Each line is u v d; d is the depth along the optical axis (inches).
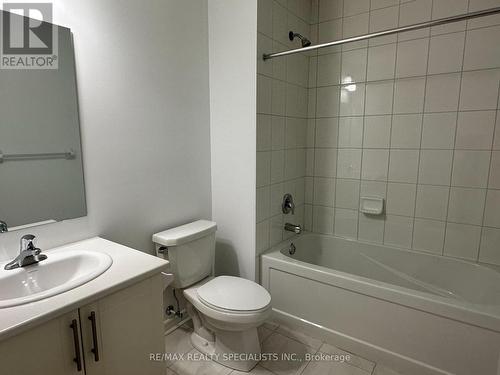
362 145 93.0
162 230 76.7
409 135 85.1
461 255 82.3
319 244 103.2
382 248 92.7
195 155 83.7
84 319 41.9
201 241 74.9
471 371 58.9
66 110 56.1
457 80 77.0
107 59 61.4
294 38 89.5
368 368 67.6
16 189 51.3
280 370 66.9
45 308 37.8
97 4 58.9
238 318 60.6
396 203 89.8
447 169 81.1
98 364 44.5
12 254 51.6
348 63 91.8
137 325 49.5
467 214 80.1
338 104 95.3
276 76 83.5
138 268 49.4
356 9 88.7
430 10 78.4
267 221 87.2
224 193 87.6
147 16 68.0
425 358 63.5
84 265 52.9
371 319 69.1
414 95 83.0
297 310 81.0
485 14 54.1
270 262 83.7
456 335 59.4
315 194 104.1
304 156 103.0
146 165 71.3
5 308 37.4
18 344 35.7
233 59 79.3
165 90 73.7
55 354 39.5
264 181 83.8
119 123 64.9
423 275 86.5
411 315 63.8
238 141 81.8
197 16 79.7
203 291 67.7
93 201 61.9
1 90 48.5
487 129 75.0
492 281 74.5
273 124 84.7
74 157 58.0
